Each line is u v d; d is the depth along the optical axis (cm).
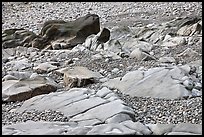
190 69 891
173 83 777
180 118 637
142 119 638
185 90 749
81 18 1516
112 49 1276
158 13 2158
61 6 2716
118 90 794
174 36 1451
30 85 816
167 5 2344
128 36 1509
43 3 2822
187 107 683
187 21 1560
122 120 607
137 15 2178
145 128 564
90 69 1030
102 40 1368
